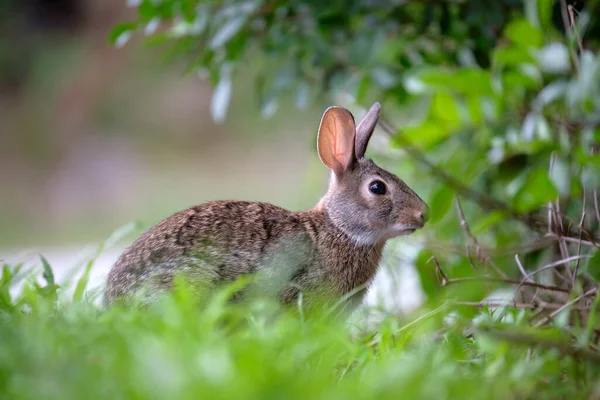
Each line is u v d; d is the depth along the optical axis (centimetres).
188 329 600
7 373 532
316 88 1201
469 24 1112
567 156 1018
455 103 1101
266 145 3078
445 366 611
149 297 815
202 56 1155
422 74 1055
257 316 793
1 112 3353
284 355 598
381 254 981
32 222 2506
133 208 2547
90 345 573
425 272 1095
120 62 3447
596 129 1005
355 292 859
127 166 2986
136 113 3306
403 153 1223
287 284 870
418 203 945
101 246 973
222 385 486
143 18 1139
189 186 2692
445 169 1192
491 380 591
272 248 874
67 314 707
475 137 1158
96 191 2819
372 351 713
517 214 1080
